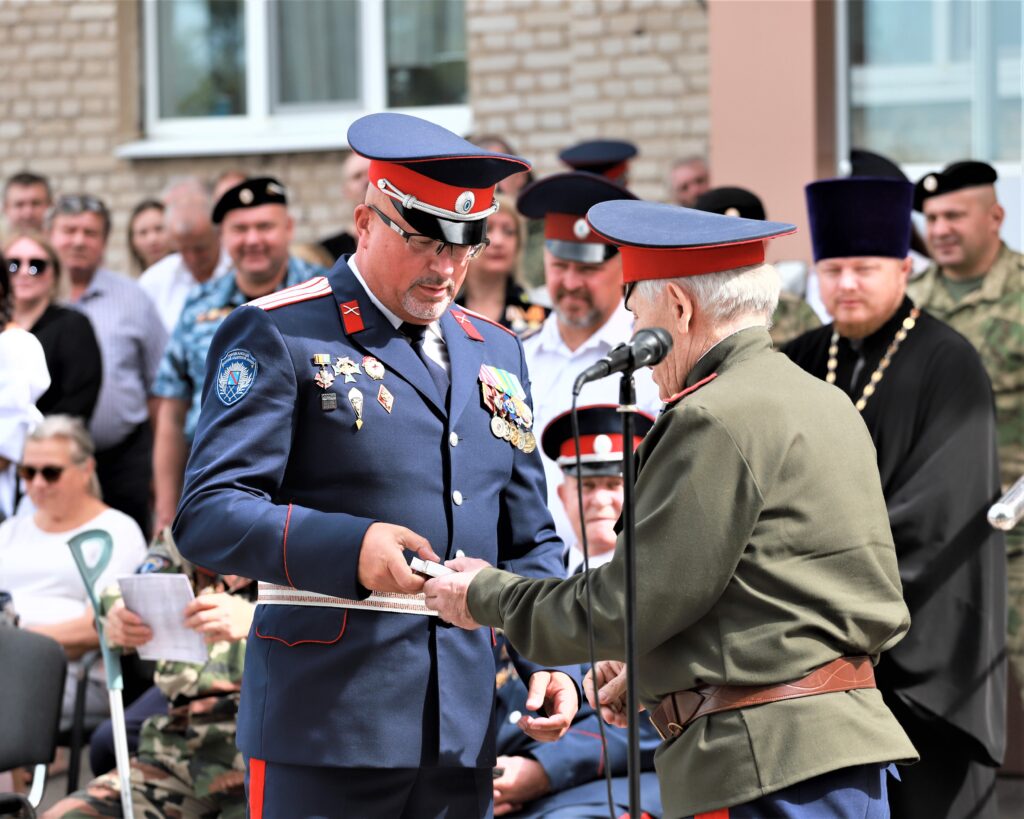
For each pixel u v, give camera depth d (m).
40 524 7.68
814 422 3.63
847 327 6.16
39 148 12.95
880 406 6.08
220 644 5.97
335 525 3.79
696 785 3.55
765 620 3.52
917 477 5.95
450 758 4.01
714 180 8.23
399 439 4.04
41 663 5.41
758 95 8.16
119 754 5.52
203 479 3.92
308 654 3.98
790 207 8.12
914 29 8.19
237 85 13.00
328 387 4.00
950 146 8.19
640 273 3.79
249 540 3.81
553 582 3.77
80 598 7.55
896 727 3.59
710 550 3.48
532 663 4.29
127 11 12.89
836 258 6.11
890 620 3.58
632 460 3.43
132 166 12.78
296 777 3.97
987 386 6.07
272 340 3.99
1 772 5.36
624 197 6.66
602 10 11.73
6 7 12.99
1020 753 7.36
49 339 8.55
